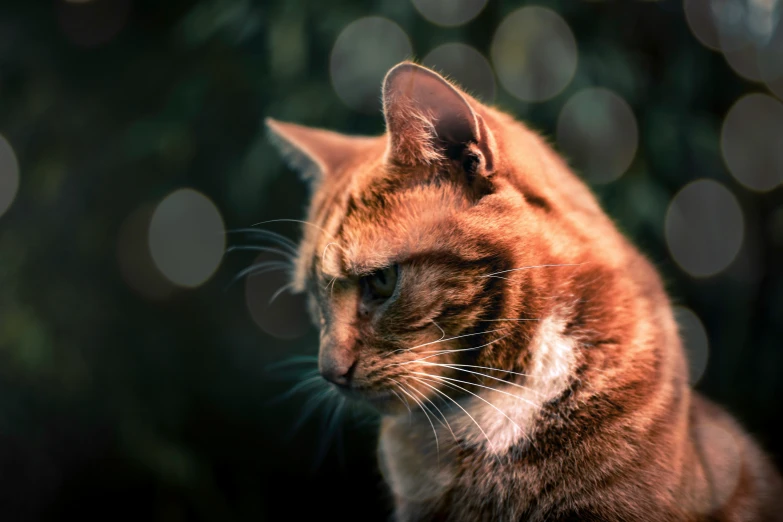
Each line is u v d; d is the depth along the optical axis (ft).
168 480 4.08
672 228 3.87
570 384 2.78
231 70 3.90
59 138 4.12
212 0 3.82
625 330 2.80
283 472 4.52
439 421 2.89
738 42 3.86
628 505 2.72
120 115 4.21
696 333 3.89
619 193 3.71
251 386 4.43
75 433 4.22
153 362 4.32
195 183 4.25
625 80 3.69
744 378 4.11
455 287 2.79
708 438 2.89
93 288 4.23
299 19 3.63
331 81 3.77
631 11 3.82
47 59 4.16
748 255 4.09
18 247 4.04
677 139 3.75
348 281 2.85
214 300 4.48
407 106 2.80
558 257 2.81
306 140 3.16
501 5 3.67
